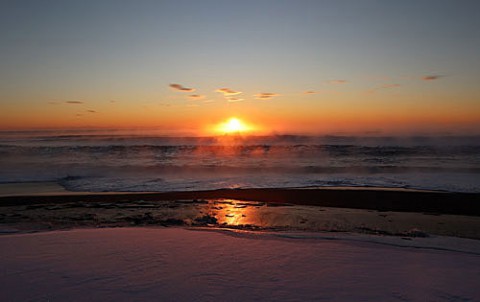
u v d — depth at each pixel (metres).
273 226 6.86
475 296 3.42
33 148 23.27
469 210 8.23
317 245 5.34
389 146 24.42
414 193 10.13
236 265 4.33
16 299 3.27
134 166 16.53
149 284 3.66
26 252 4.82
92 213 7.93
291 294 3.43
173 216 7.65
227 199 9.55
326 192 10.38
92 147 23.86
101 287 3.57
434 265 4.42
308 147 24.36
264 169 15.66
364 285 3.70
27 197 9.83
